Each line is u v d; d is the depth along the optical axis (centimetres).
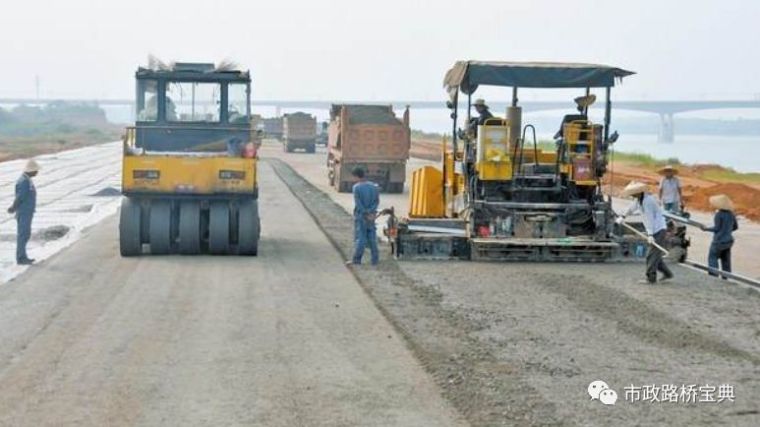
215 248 1809
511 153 1888
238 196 1794
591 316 1291
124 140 1784
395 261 1775
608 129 1841
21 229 1720
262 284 1518
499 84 1777
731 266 1905
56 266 1695
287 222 2486
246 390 938
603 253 1778
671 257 1802
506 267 1714
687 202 3316
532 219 1827
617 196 3412
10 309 1312
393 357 1066
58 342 1122
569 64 1798
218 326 1212
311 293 1442
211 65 1988
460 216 1916
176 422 840
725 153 10550
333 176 3953
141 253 1820
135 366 1020
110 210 2889
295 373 1000
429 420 848
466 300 1392
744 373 1015
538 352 1091
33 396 911
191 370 1008
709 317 1295
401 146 3700
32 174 1741
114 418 849
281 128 9512
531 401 902
